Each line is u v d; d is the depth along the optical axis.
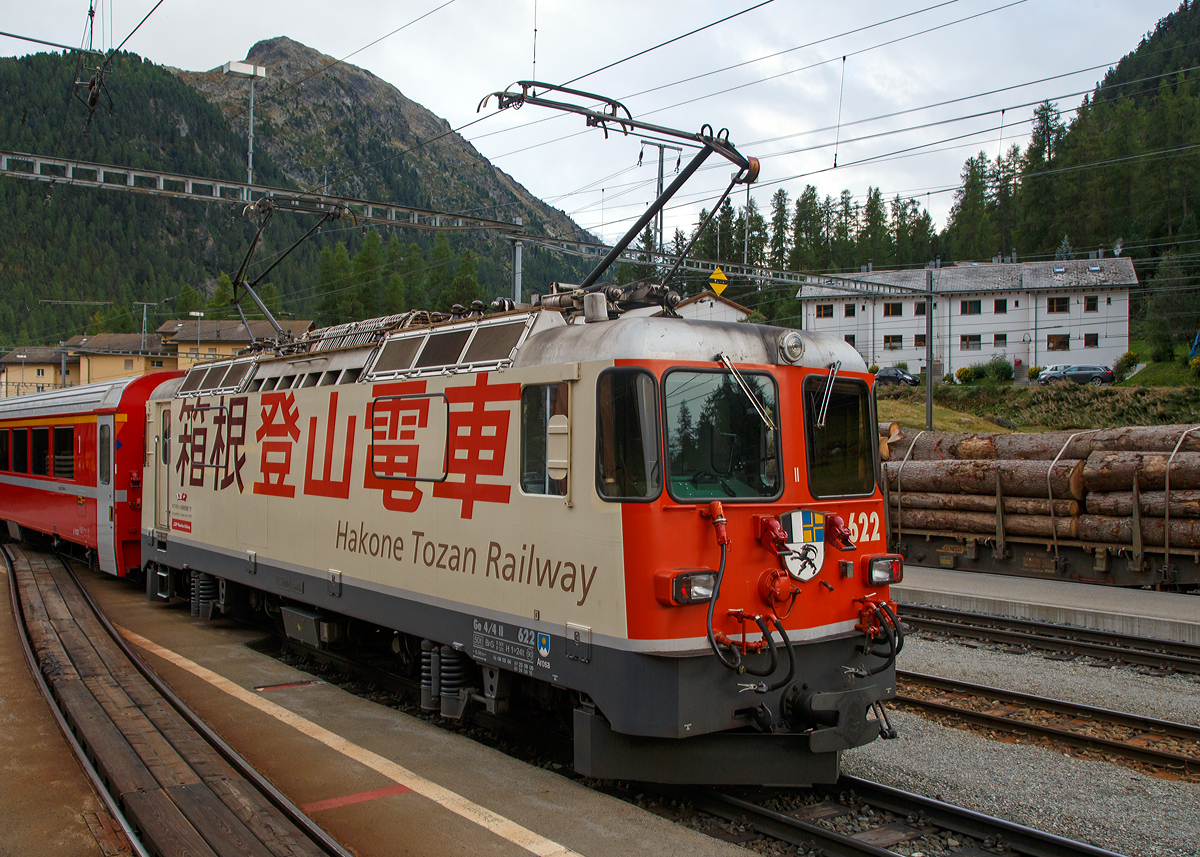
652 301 6.54
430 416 6.74
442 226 17.81
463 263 72.69
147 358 62.03
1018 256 67.50
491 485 6.04
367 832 4.84
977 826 5.03
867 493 5.99
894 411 39.47
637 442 5.02
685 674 4.91
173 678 8.50
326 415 8.17
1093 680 8.62
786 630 5.32
